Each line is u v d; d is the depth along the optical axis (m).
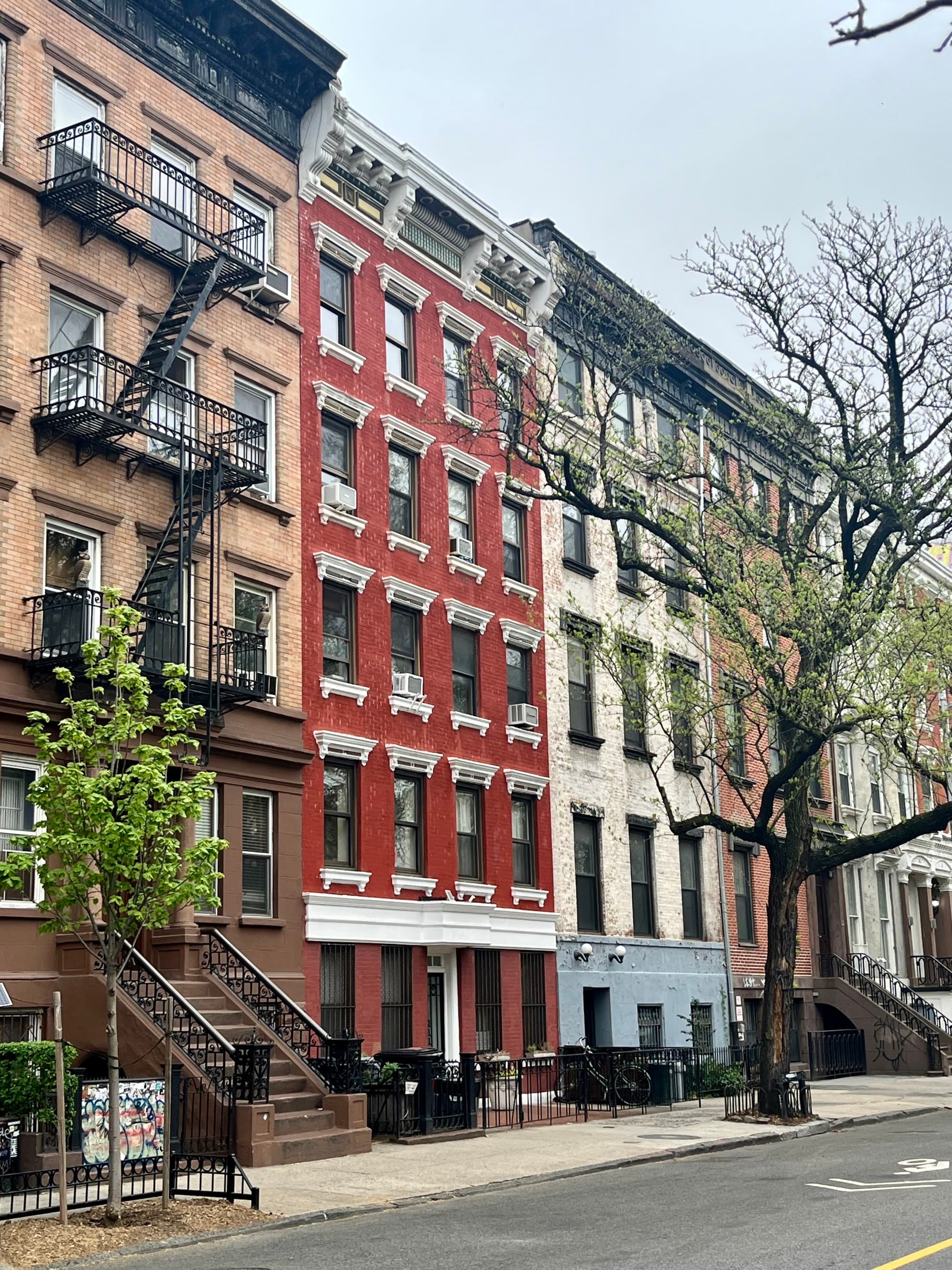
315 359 25.17
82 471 20.19
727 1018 33.81
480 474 29.03
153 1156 14.98
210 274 21.59
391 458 26.95
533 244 30.91
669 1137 20.52
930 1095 29.06
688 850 34.28
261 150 24.70
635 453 32.38
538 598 30.12
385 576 25.84
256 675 21.98
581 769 30.53
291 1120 17.83
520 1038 27.16
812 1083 33.16
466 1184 15.66
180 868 20.22
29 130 20.25
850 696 23.67
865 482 23.91
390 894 24.64
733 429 37.75
